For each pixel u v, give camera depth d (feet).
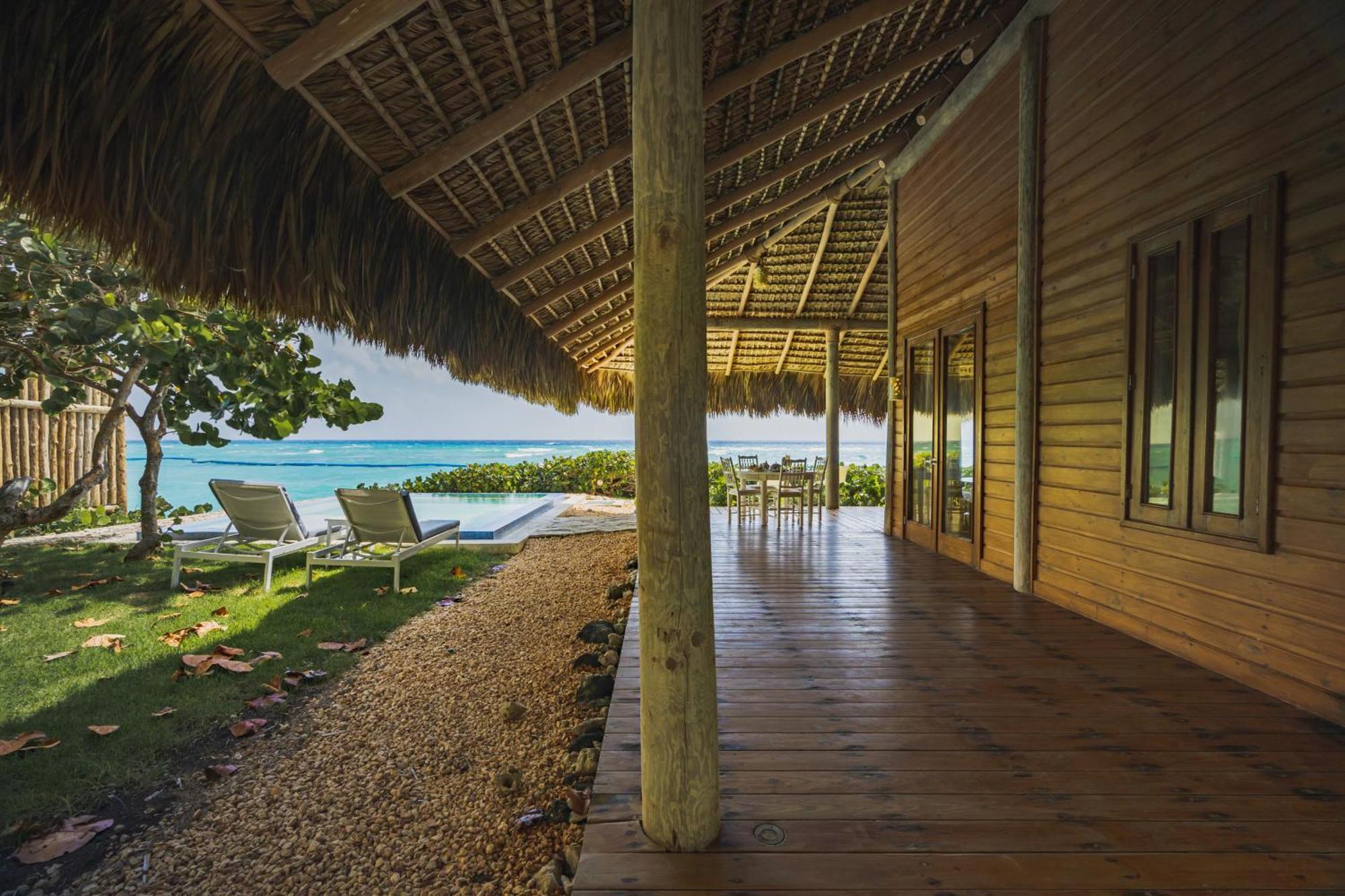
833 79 13.74
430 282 11.41
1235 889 4.55
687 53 4.76
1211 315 8.89
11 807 6.66
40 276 14.58
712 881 4.61
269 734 8.45
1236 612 8.52
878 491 36.37
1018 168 14.06
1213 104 8.77
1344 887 4.56
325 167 8.53
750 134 14.25
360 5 6.35
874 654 9.65
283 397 18.67
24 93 5.60
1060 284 12.34
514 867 5.85
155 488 19.30
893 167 21.01
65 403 16.62
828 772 6.14
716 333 30.78
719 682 8.48
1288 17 7.70
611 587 16.17
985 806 5.56
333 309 9.11
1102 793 5.76
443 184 9.88
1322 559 7.38
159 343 15.01
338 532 20.65
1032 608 12.35
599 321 20.95
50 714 8.68
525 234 12.70
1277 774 6.10
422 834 6.37
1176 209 9.46
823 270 26.86
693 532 4.88
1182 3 9.30
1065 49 12.13
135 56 6.06
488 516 28.66
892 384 22.25
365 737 8.40
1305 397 7.58
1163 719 7.34
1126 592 10.68
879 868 4.75
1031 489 13.30
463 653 11.53
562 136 10.24
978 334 16.02
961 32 14.06
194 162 6.84
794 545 20.03
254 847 6.19
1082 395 11.73
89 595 15.12
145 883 5.71
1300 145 7.59
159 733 8.19
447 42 7.54
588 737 8.02
